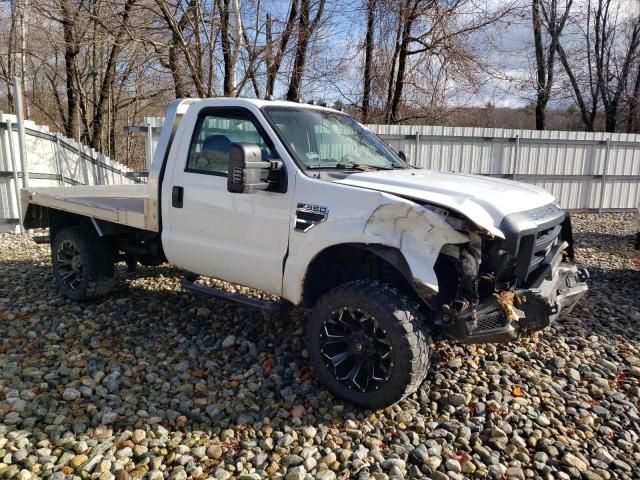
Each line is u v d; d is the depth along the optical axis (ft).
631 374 13.83
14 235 31.07
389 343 10.77
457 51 47.29
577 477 9.62
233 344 14.60
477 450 10.26
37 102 83.87
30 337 14.90
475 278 10.57
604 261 27.43
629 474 9.75
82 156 39.55
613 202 49.75
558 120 90.84
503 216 10.69
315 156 13.10
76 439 10.20
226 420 10.99
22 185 32.35
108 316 16.65
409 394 11.06
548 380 13.19
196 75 36.99
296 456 9.80
